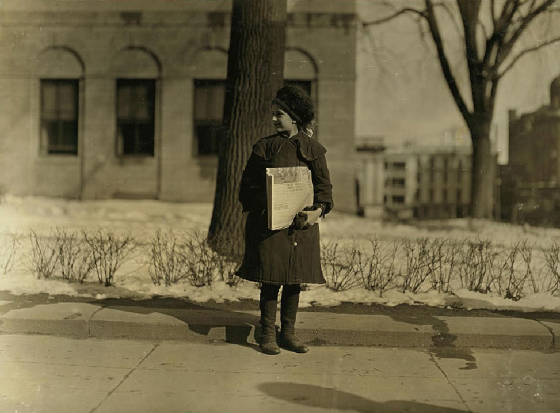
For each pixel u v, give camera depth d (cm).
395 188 2430
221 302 489
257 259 388
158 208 1377
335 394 326
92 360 379
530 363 388
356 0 1466
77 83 1574
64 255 629
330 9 1476
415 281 553
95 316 434
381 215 1562
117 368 365
